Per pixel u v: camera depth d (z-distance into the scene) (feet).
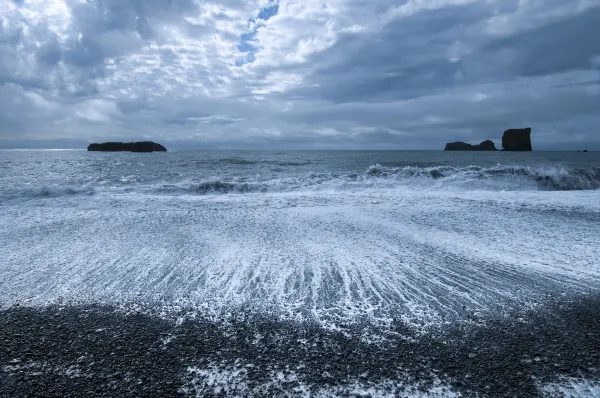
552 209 27.07
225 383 8.38
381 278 14.42
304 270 15.21
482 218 24.35
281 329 10.78
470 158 139.64
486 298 12.76
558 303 12.41
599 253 17.42
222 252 17.48
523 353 9.53
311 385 8.28
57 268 15.52
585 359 9.23
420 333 10.55
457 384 8.29
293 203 29.91
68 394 8.02
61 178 52.75
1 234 20.58
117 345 9.98
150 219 24.26
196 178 52.75
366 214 25.64
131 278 14.47
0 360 9.25
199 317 11.50
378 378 8.52
